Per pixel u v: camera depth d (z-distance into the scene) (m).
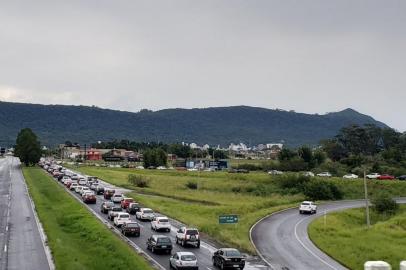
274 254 49.38
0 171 175.75
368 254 49.59
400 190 123.00
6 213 77.12
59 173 146.88
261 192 120.62
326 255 49.62
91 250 48.72
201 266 41.94
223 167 196.12
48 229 60.75
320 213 83.06
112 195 97.12
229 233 58.88
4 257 45.78
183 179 136.50
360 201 107.75
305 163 178.50
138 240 54.53
